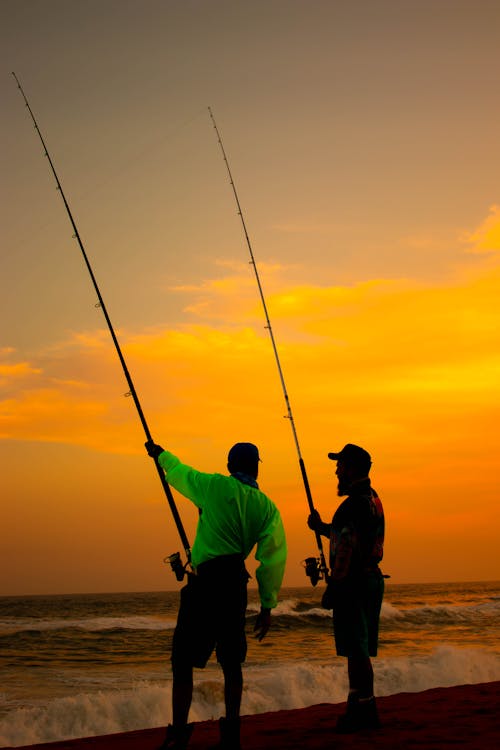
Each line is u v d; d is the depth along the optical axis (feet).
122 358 15.01
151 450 11.90
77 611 184.03
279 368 17.13
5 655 73.31
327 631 97.35
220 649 10.65
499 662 45.85
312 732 13.09
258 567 10.93
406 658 53.78
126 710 36.37
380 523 13.20
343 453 13.43
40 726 34.53
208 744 12.32
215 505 10.85
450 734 12.18
